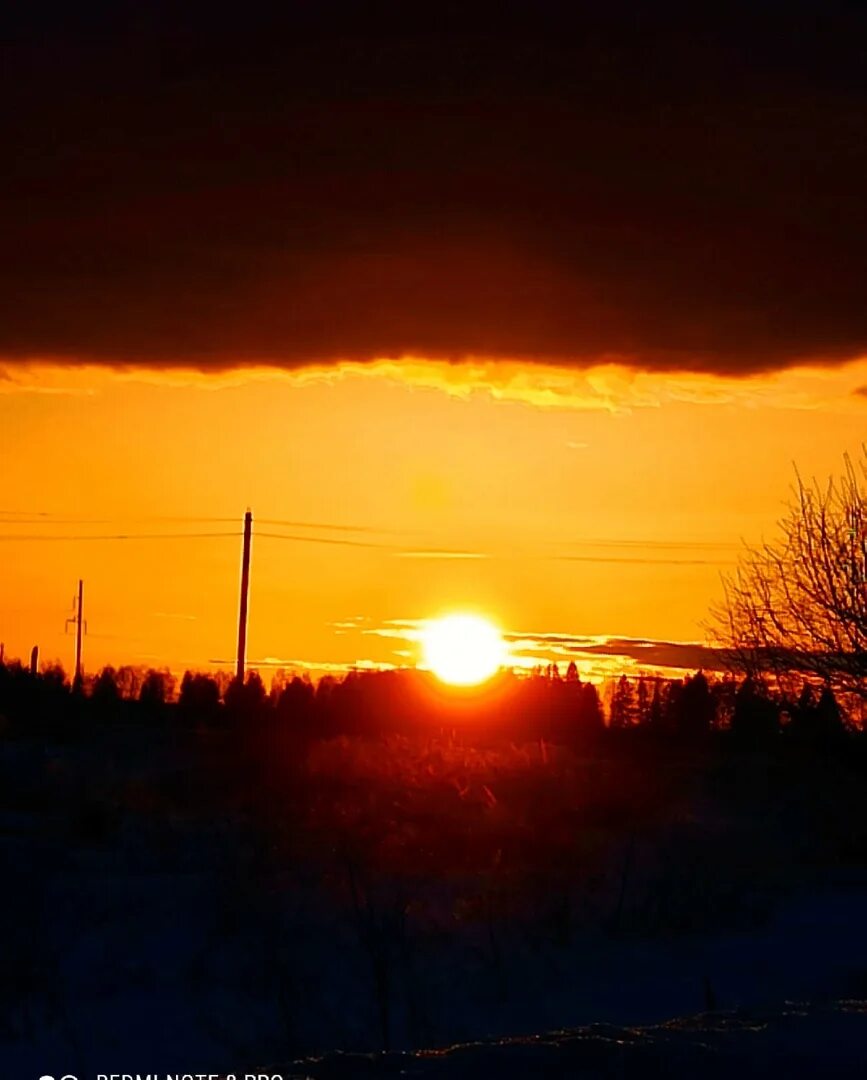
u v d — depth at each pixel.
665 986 20.80
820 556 24.41
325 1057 11.45
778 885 29.47
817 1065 10.91
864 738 24.81
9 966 20.50
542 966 21.58
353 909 24.09
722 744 40.53
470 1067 10.85
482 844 30.28
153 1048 16.84
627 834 33.75
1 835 35.75
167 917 25.11
